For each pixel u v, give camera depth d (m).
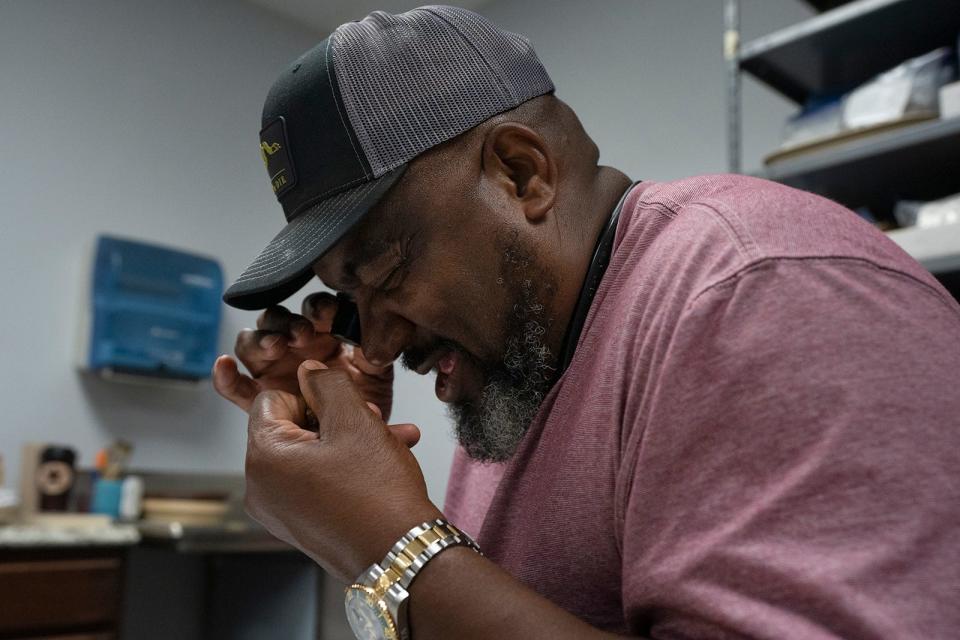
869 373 0.50
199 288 3.58
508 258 0.74
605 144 3.47
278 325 0.95
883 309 0.53
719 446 0.52
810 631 0.45
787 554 0.47
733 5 2.37
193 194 3.76
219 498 3.27
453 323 0.76
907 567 0.46
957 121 1.87
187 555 3.54
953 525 0.47
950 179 2.15
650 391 0.57
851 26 2.12
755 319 0.53
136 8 3.69
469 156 0.74
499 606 0.55
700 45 3.22
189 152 3.78
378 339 0.79
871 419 0.49
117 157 3.54
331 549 0.62
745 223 0.59
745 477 0.50
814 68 2.35
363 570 0.60
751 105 3.00
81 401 3.31
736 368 0.52
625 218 0.76
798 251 0.56
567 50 3.70
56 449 2.89
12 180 3.25
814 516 0.47
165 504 3.15
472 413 0.82
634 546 0.54
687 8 3.29
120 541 2.62
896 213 2.05
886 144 1.97
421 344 0.80
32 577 2.41
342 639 3.23
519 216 0.75
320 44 0.78
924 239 1.85
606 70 3.54
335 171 0.74
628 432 0.60
